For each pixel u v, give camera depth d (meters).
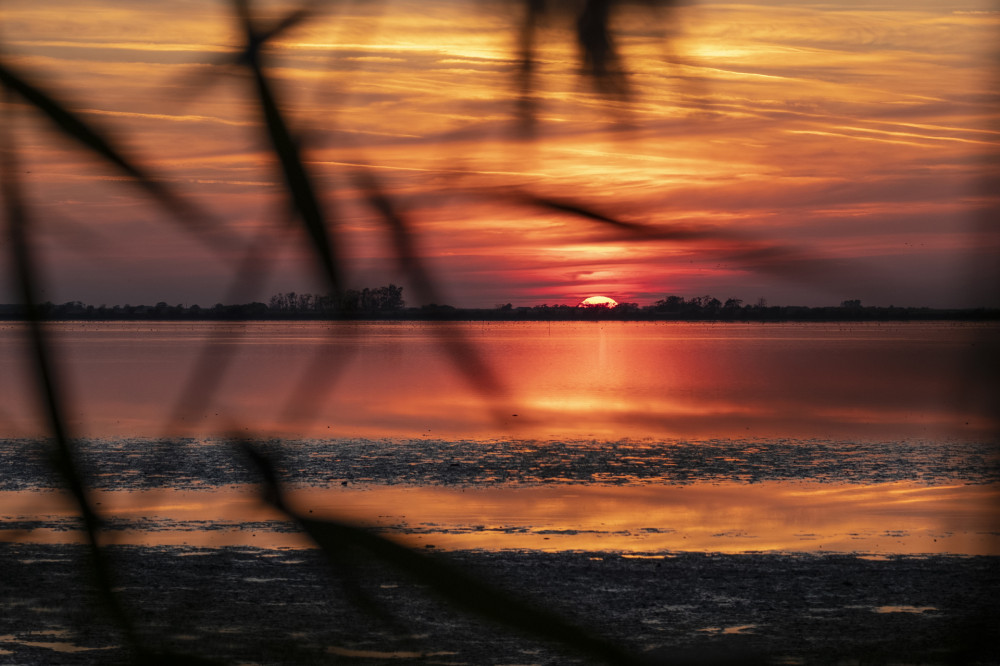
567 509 33.75
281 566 23.11
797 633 20.08
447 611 0.78
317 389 0.84
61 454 0.86
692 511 33.72
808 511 33.84
